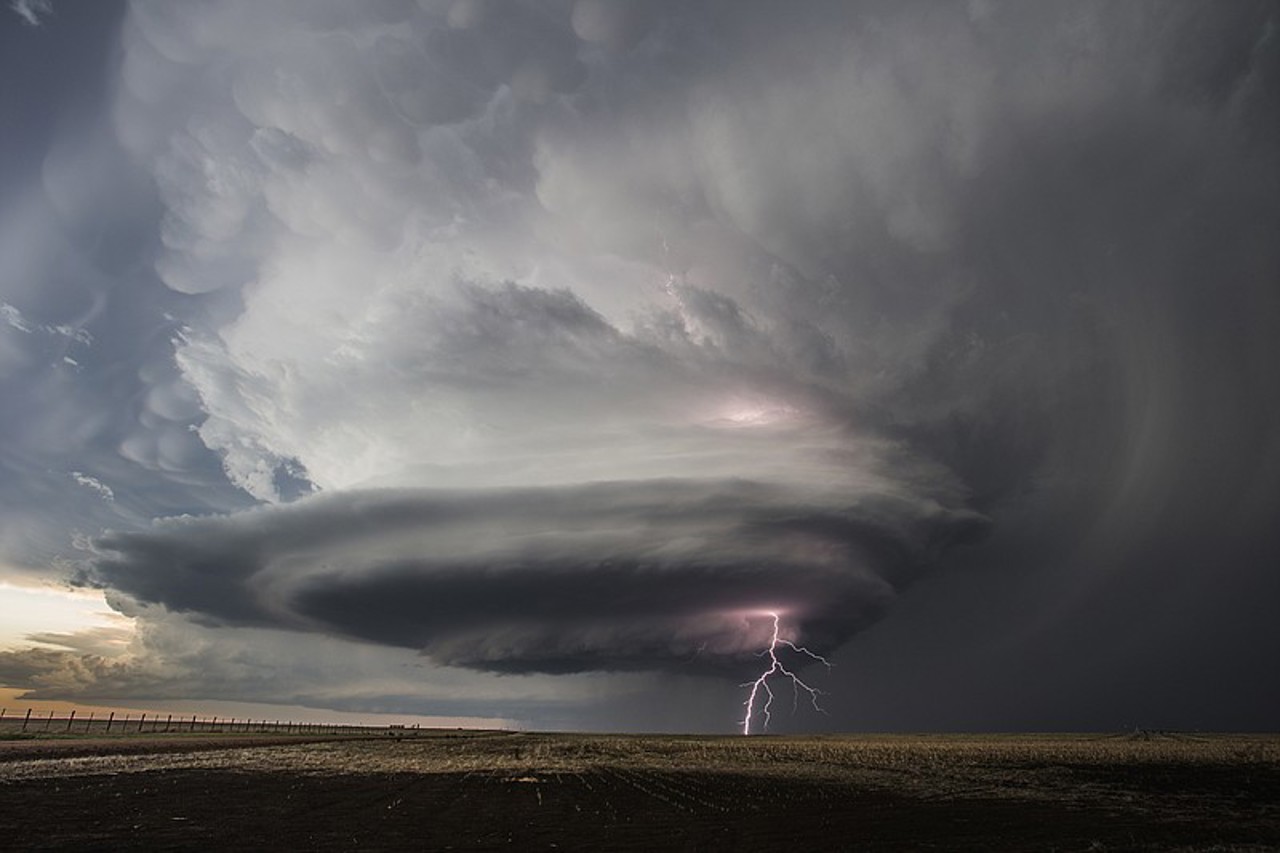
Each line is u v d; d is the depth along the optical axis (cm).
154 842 2141
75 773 3994
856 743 10438
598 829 2639
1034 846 2392
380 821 2673
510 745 9075
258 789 3547
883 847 2361
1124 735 14212
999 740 11500
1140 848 2355
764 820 2925
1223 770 5416
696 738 13588
